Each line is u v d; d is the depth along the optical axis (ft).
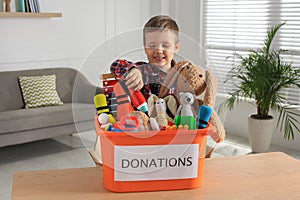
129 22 19.62
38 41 17.04
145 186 4.24
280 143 15.29
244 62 14.10
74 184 4.47
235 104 16.62
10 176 12.00
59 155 14.08
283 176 4.78
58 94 16.19
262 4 15.55
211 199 4.12
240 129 16.58
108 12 18.86
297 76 14.03
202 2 18.02
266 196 4.25
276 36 15.21
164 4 19.56
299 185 4.54
